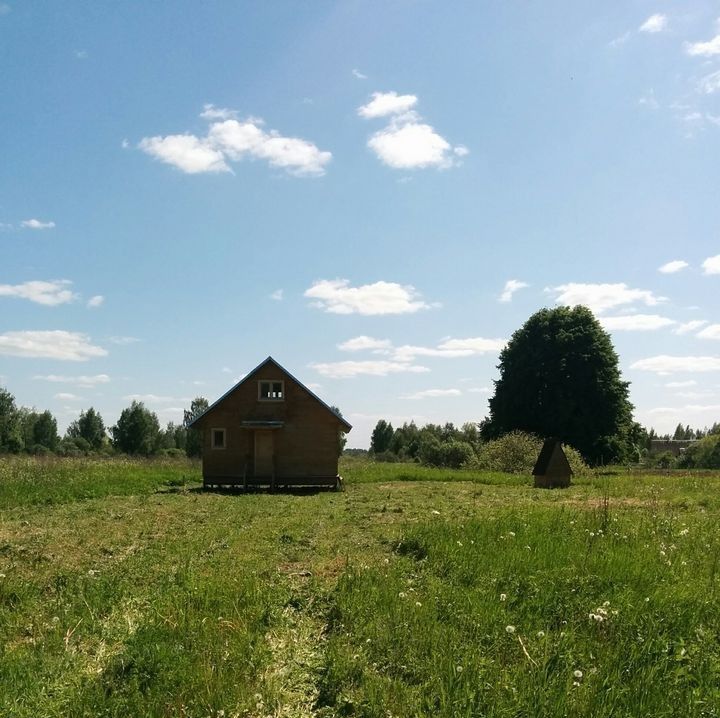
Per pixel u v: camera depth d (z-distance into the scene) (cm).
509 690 639
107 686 704
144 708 655
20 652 807
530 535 1351
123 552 1499
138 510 2362
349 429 3656
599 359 6159
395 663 725
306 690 691
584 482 3706
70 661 767
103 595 1041
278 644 802
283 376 3656
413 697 652
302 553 1415
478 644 759
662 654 704
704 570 1057
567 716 595
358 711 639
